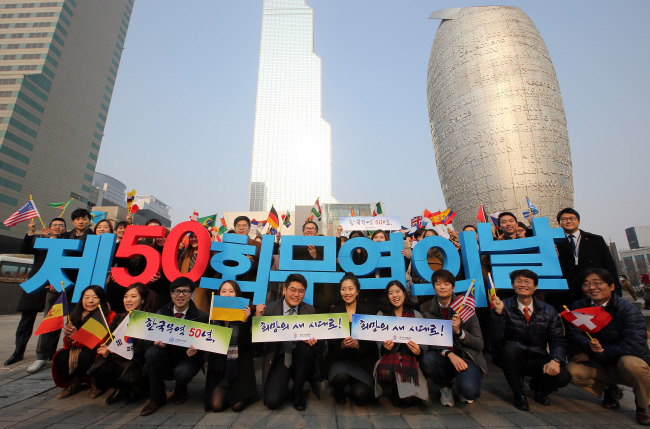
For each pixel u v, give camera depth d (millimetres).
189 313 4398
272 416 3760
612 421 3688
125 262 6074
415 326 4023
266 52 123438
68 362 4258
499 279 5277
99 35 71688
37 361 5328
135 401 4223
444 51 26250
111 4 75812
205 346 3926
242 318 4141
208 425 3488
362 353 4344
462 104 24391
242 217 6543
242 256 5691
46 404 4062
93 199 84875
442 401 4109
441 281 4328
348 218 6898
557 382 4023
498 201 22359
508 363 4148
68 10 63375
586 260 5367
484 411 3947
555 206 21734
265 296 5438
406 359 4055
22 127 54625
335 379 4043
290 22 127375
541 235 5320
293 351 4285
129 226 5660
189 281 4363
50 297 5676
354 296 4445
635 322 3889
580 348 4262
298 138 116000
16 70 57656
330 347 4375
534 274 4270
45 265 5516
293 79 121188
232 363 3986
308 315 4121
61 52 61812
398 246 5680
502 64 23219
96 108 70750
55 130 60500
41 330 4066
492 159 22641
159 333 3963
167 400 4254
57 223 6051
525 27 24156
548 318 4195
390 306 4434
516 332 4258
